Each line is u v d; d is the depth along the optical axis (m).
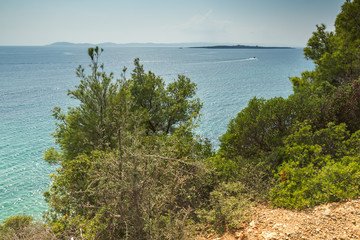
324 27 17.38
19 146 47.41
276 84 118.75
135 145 4.58
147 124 13.95
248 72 170.50
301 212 4.59
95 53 11.05
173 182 5.20
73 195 6.10
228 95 93.12
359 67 12.27
